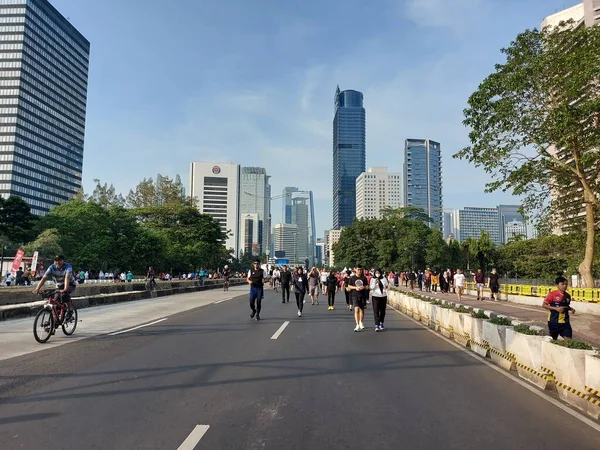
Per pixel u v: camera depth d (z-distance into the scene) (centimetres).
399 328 1324
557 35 2045
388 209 8512
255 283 1459
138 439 436
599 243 2573
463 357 870
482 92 2139
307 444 427
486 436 453
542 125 2016
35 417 498
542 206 2419
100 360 798
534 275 5953
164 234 5969
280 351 897
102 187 7438
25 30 13438
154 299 2531
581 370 561
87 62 16988
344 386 635
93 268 5228
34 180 13888
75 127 16100
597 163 2120
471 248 7606
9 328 1195
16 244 5497
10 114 13100
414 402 564
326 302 2411
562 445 432
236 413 513
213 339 1048
